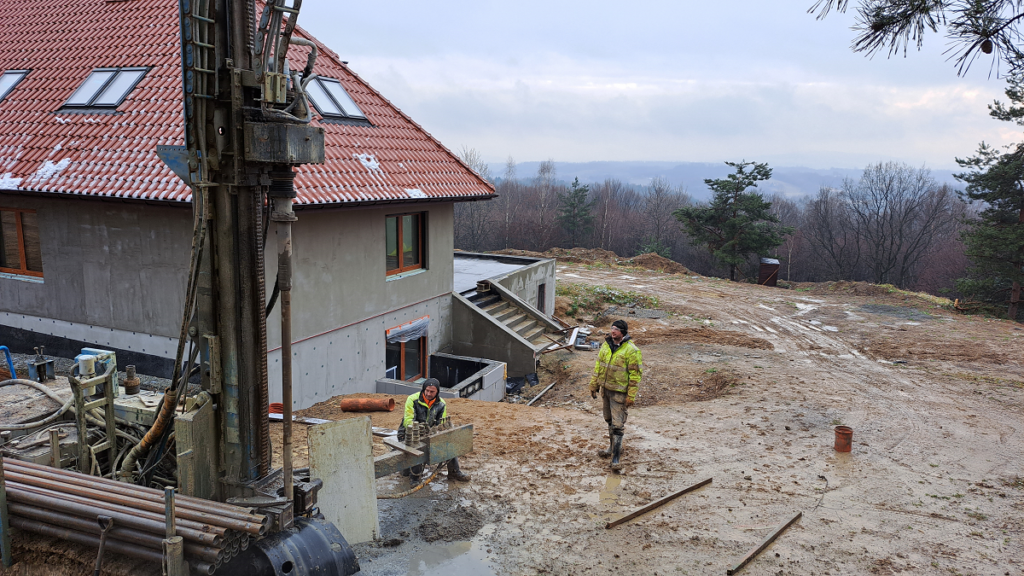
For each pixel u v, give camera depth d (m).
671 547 6.35
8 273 12.50
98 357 6.25
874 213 63.16
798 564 6.11
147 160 10.45
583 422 10.62
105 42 13.67
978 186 33.91
